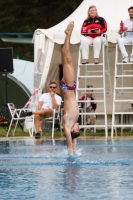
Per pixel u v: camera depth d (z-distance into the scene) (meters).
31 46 84.31
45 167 17.75
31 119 39.06
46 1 74.00
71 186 13.71
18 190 13.21
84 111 39.62
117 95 42.72
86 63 35.66
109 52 42.47
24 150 24.42
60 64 42.75
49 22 75.12
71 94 21.11
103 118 42.38
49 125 41.03
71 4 73.12
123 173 16.02
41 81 38.53
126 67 42.66
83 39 35.50
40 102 36.16
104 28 35.44
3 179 15.03
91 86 42.50
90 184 13.98
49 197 12.25
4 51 40.53
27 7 73.75
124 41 35.62
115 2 40.38
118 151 23.27
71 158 20.45
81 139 32.41
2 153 22.91
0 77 55.06
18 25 74.88
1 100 55.09
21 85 54.97
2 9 74.56
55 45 41.38
